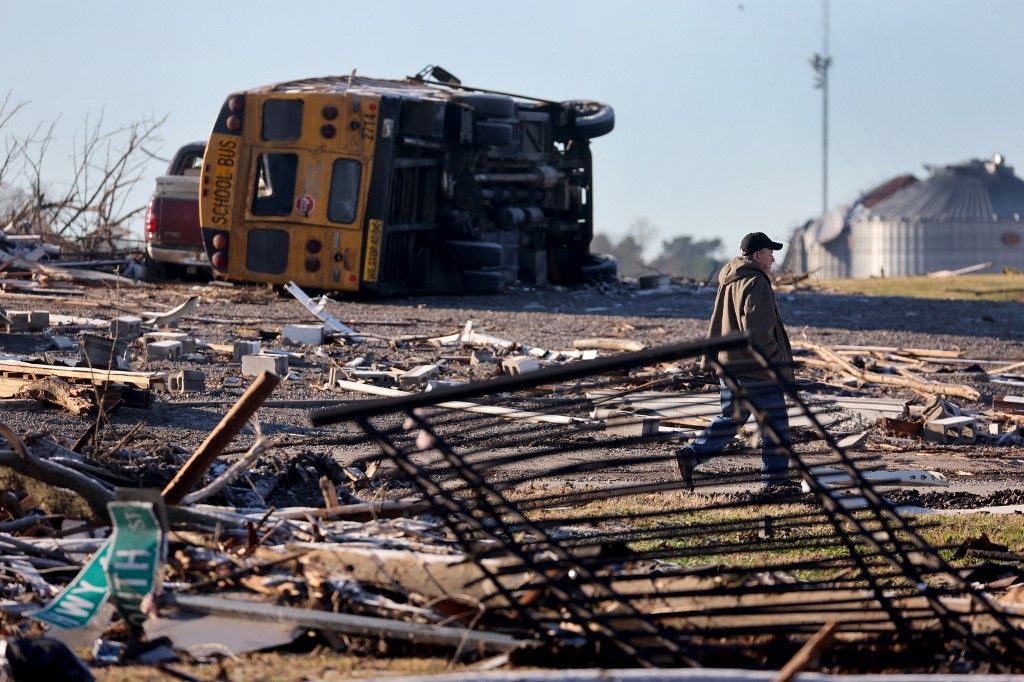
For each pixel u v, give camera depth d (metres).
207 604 15.45
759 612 15.45
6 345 41.62
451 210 69.25
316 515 19.73
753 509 24.38
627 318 60.59
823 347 49.31
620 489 17.12
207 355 43.22
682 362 44.28
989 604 15.45
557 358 45.81
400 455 14.66
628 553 17.20
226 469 23.47
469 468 14.85
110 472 21.02
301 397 36.69
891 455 32.50
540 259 81.69
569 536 20.72
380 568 16.14
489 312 61.06
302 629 15.07
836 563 19.47
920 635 15.45
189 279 71.94
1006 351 53.47
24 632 15.06
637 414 32.91
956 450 33.28
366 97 62.00
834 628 11.85
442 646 14.84
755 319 26.66
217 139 64.12
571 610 14.57
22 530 18.52
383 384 39.62
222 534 17.97
